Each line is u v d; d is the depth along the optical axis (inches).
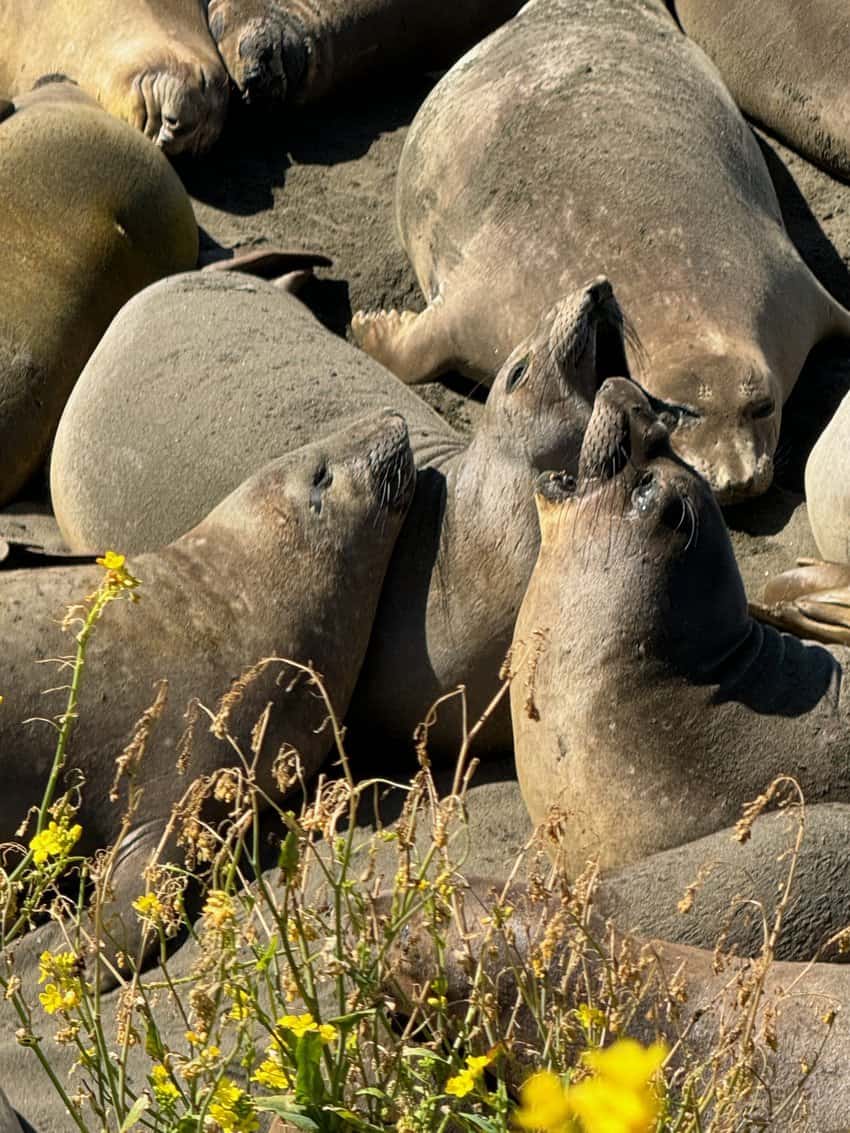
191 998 134.6
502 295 299.0
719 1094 139.3
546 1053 140.5
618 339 241.1
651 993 162.9
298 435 249.0
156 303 273.6
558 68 323.0
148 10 360.8
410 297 327.0
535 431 228.2
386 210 345.1
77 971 147.9
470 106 322.0
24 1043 135.9
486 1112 151.1
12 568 222.2
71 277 296.7
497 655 224.8
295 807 221.0
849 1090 155.1
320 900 176.4
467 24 377.4
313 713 219.9
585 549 207.6
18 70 372.5
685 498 206.1
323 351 267.7
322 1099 133.3
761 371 278.4
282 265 321.1
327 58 366.0
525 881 180.2
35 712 208.2
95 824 209.5
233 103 366.9
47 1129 170.1
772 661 206.1
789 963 171.2
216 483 247.4
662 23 342.0
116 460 256.1
